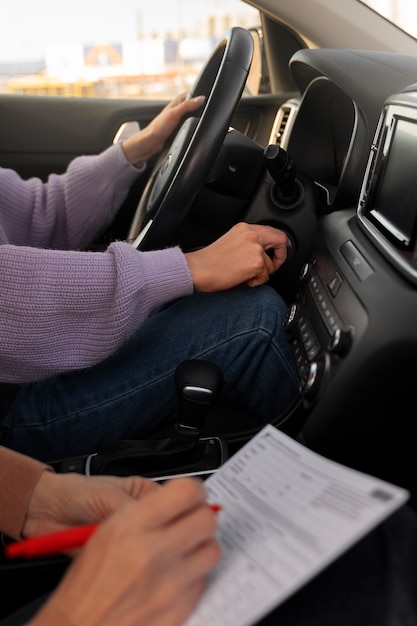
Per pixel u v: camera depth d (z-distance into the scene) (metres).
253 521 0.45
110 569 0.38
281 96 1.59
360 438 0.69
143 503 0.41
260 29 1.58
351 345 0.67
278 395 0.87
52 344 0.79
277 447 0.52
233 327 0.86
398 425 0.68
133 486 0.57
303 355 0.77
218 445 0.76
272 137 1.37
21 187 1.19
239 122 1.61
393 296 0.67
